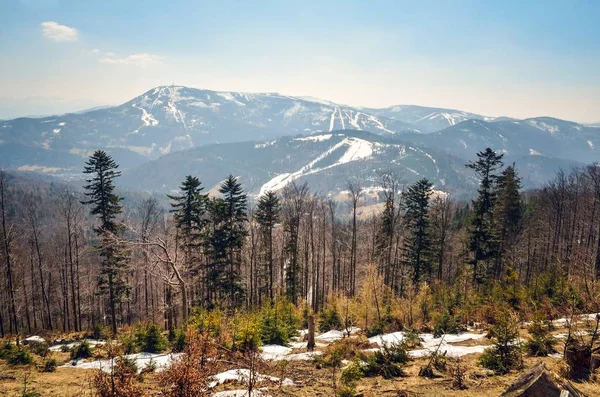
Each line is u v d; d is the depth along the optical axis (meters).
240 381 10.81
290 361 14.16
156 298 40.53
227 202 35.28
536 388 6.08
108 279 31.38
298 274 47.19
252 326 15.48
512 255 42.50
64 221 39.28
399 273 43.31
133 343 17.92
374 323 21.72
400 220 43.53
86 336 28.73
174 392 8.20
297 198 39.88
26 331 37.84
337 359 13.28
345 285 48.62
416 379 10.67
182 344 17.39
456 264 48.16
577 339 10.98
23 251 44.31
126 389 8.05
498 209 37.75
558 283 20.64
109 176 30.30
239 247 36.75
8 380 12.34
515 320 14.39
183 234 33.19
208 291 35.97
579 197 43.22
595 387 8.05
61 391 11.03
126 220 30.95
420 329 19.91
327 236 50.06
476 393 9.11
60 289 49.69
